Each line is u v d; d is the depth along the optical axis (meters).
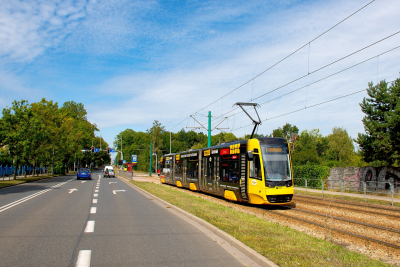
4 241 7.21
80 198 17.50
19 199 16.44
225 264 5.72
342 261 5.91
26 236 7.76
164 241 7.46
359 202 19.03
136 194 21.08
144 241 7.43
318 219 12.37
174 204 14.48
